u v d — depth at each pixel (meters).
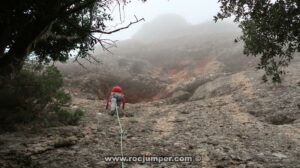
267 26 4.68
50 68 8.03
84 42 8.52
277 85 12.59
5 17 6.49
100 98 18.45
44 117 7.71
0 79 6.73
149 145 6.45
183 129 8.27
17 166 4.59
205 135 7.51
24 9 6.66
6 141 5.84
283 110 9.74
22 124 7.18
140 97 20.38
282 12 4.38
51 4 6.30
